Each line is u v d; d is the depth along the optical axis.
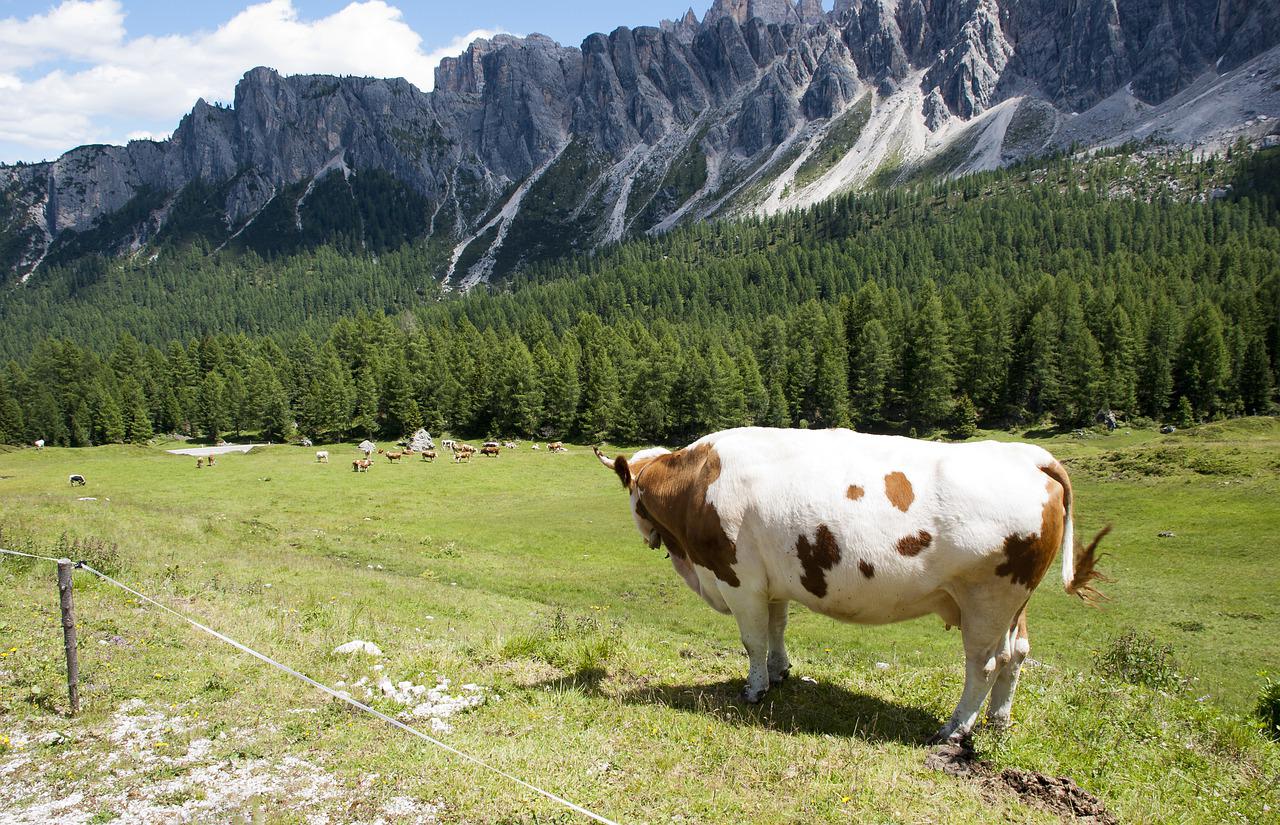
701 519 8.36
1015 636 7.41
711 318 163.12
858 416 109.12
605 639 10.91
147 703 7.62
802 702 8.42
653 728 7.34
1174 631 22.23
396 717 7.57
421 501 57.84
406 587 21.91
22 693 7.61
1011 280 145.62
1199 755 7.36
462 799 5.80
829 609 7.77
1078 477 46.19
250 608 12.95
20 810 5.53
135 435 109.25
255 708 7.64
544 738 7.07
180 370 125.31
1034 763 6.78
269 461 80.12
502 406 107.62
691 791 6.01
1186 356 99.50
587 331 138.75
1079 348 97.81
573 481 70.31
